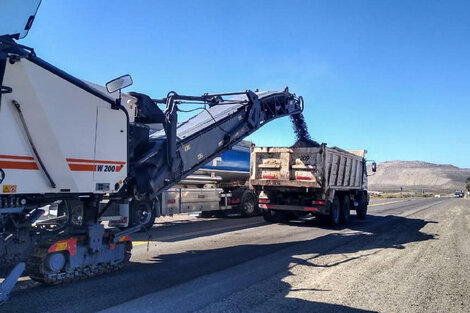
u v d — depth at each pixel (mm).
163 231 12188
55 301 5195
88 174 5945
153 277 6551
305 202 14281
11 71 4980
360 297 5707
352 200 16484
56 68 5484
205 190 15078
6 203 5141
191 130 9039
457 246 10094
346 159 15523
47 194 5559
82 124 5844
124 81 6137
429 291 6070
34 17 4605
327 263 7887
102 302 5215
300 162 13844
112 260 6691
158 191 7723
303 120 14836
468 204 34250
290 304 5332
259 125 11141
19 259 5941
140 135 7344
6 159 5035
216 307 5145
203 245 9758
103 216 6871
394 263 7988
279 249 9344
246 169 18078
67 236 6070
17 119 5129
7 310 4828
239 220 16094
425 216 19422
